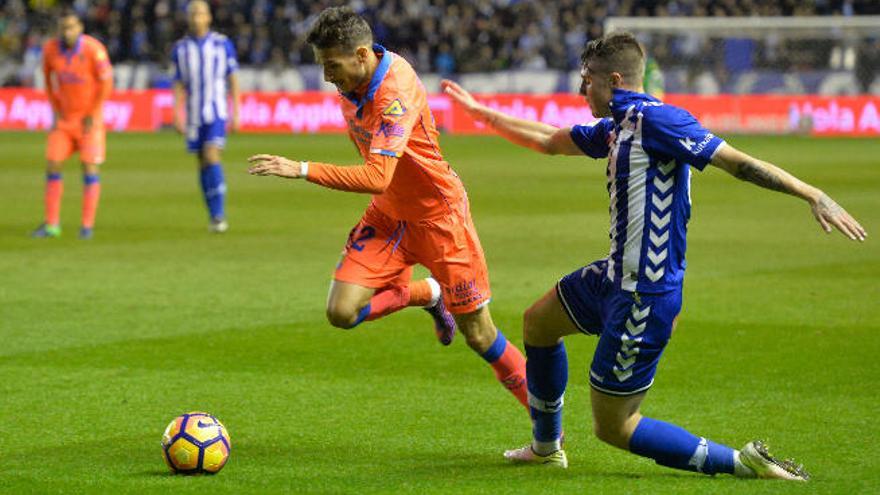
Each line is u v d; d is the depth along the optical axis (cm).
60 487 1647
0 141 9250
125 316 2911
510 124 1842
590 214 5112
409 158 1862
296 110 10419
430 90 10938
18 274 3519
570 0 11438
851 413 2056
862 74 9969
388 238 1938
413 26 11456
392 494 1628
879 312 2952
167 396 2184
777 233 4484
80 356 2495
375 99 1798
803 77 10006
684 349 2559
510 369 1909
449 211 1900
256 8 11962
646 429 1644
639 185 1574
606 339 1622
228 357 2497
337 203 5569
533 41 11162
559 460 1777
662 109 1556
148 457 1808
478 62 11131
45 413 2061
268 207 5397
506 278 3494
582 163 7888
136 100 10600
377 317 1975
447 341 2116
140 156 8081
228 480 1686
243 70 11006
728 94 10162
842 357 2483
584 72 1630
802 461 1778
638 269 1586
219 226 4522
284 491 1636
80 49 4228
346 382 2295
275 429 1977
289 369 2397
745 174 1516
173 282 3391
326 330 2766
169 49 11544
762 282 3397
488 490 1647
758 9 11125
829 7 11075
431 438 1927
